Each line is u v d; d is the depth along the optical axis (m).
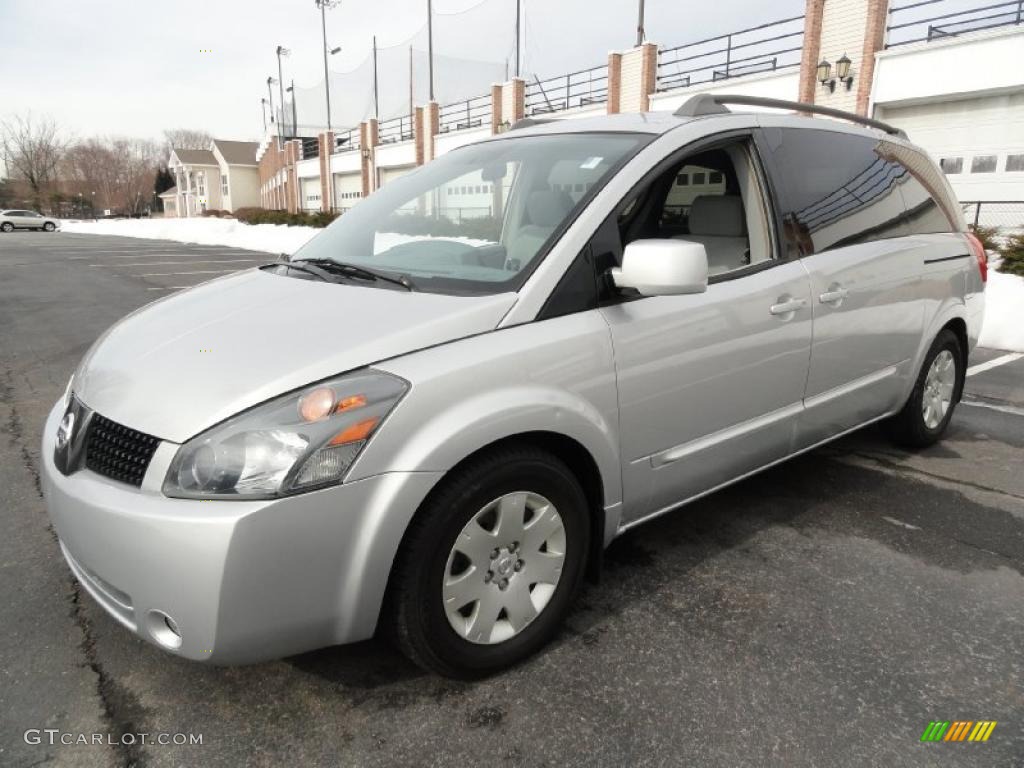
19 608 2.54
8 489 3.57
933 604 2.56
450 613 2.05
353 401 1.84
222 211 55.94
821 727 1.98
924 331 3.69
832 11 16.84
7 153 78.75
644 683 2.16
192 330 2.25
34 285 12.48
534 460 2.13
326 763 1.87
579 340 2.22
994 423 4.55
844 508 3.33
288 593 1.80
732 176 2.95
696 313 2.53
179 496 1.78
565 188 2.51
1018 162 14.66
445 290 2.25
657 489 2.57
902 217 3.60
